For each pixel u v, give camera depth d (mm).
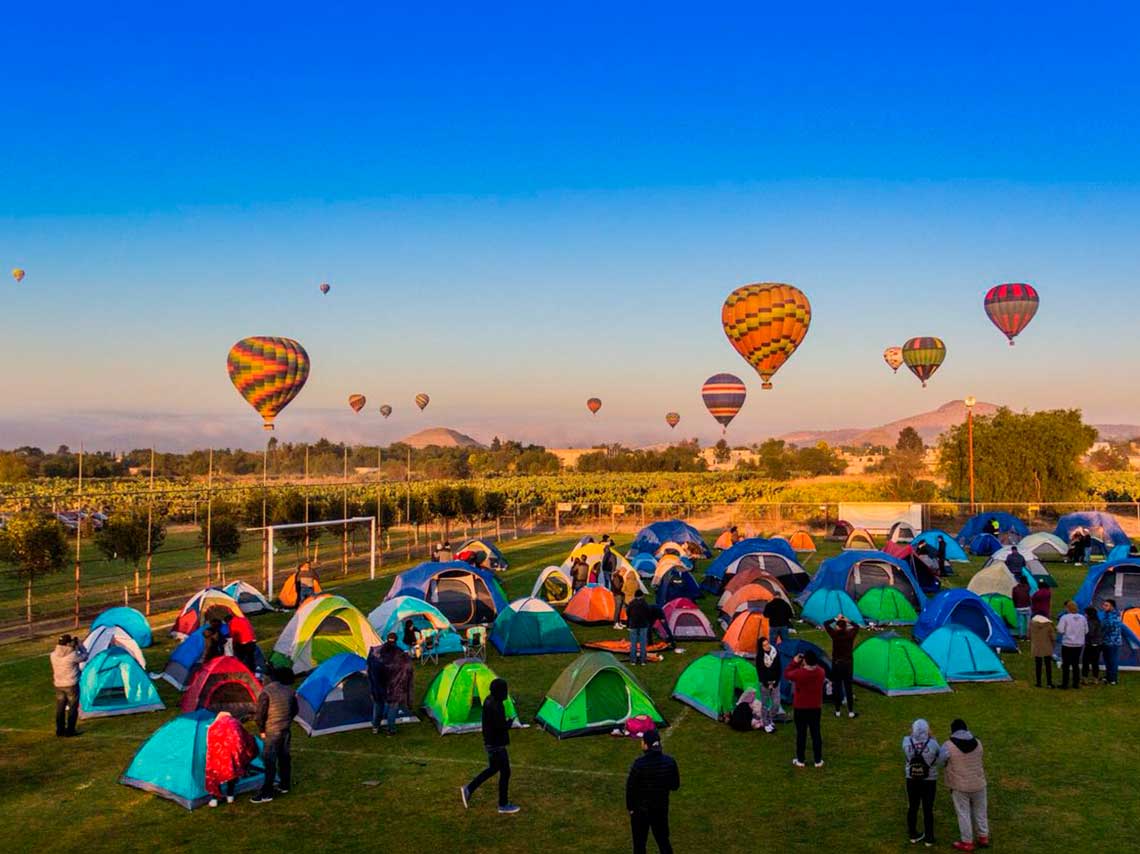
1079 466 64750
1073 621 20484
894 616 28469
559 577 33312
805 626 28828
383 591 36625
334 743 17125
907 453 134625
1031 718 18391
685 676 19734
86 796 14570
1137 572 29188
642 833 11445
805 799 14117
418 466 143000
